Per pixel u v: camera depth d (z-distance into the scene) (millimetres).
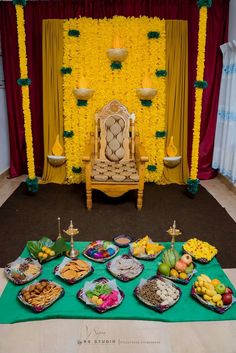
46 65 3326
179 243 2219
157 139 3512
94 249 2053
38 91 3596
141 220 2719
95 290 1673
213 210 2934
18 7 2695
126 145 3287
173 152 3627
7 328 1521
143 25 3176
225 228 2586
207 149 3789
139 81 3330
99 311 1575
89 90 3256
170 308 1617
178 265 1837
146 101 3355
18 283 1763
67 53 3217
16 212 2854
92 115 3396
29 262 1925
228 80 3352
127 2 3250
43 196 3252
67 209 2932
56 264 1956
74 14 3332
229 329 1521
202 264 1988
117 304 1617
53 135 3568
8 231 2502
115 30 3170
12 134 3750
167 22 3229
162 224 2648
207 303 1615
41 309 1577
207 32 3385
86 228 2561
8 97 3625
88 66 3266
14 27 3393
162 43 3227
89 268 1872
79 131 3443
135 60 3266
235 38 3223
